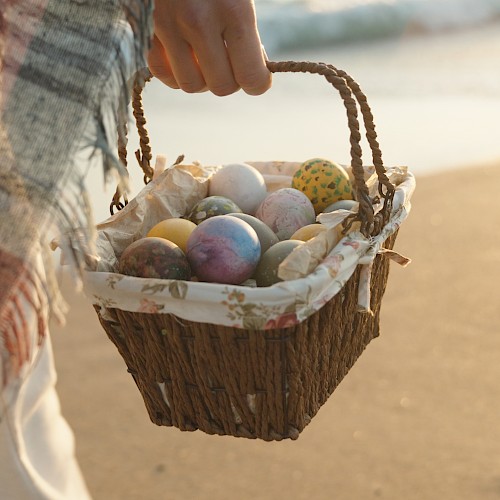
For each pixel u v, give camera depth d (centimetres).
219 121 654
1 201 115
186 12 157
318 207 218
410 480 268
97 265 157
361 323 186
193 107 689
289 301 143
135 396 319
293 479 269
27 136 117
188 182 212
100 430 296
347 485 266
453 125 681
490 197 532
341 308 167
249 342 150
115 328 163
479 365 335
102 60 121
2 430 118
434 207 512
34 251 116
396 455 280
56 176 117
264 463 278
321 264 150
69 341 352
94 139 120
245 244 176
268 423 162
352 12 1113
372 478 269
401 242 458
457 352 344
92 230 121
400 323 367
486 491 262
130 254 171
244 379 156
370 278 179
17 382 118
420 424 297
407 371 330
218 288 144
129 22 121
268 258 176
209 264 174
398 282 407
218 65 162
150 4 122
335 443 287
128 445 289
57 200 117
